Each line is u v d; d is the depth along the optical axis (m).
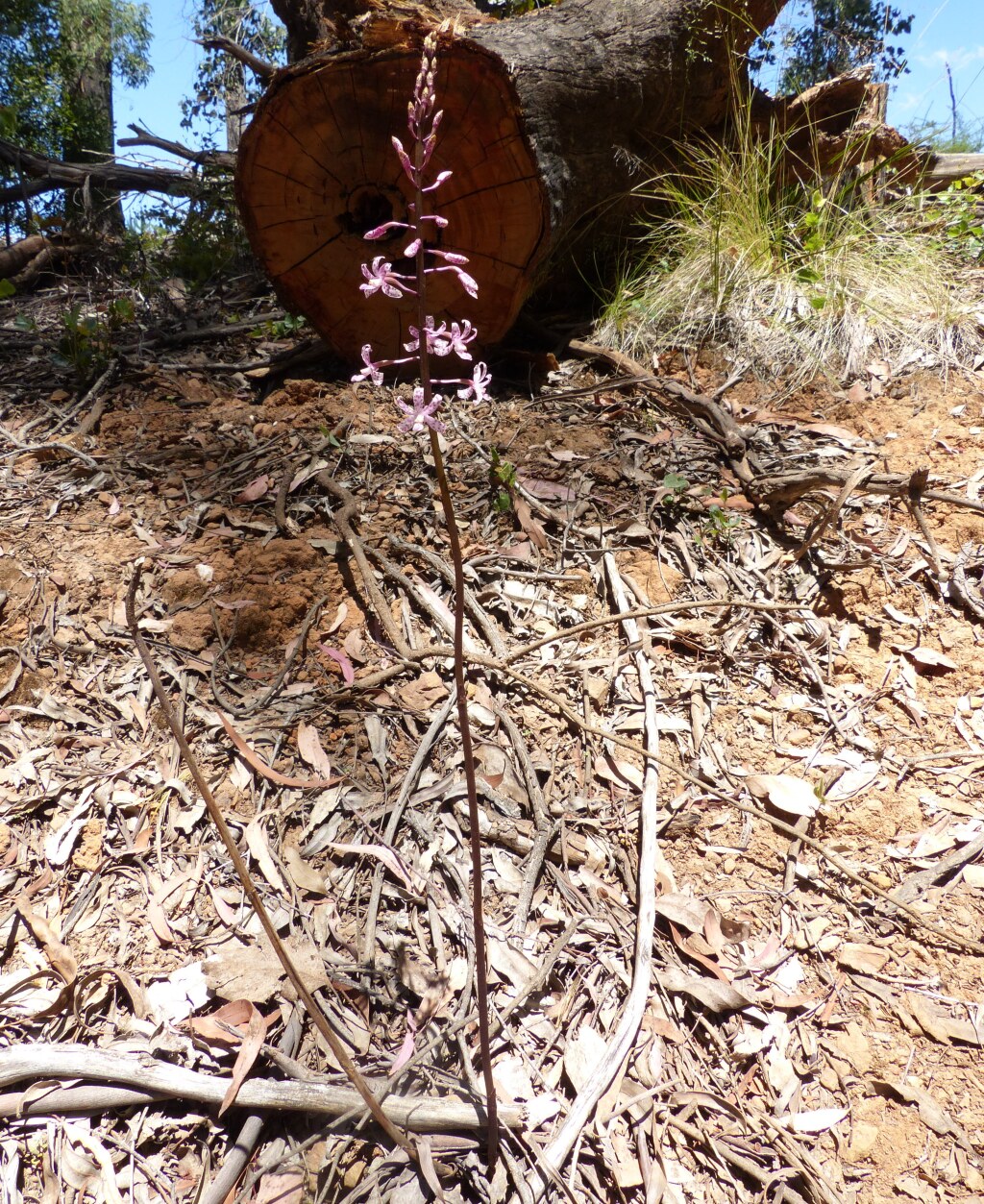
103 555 2.50
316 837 1.96
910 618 2.47
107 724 2.14
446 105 2.70
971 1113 1.63
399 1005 1.69
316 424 2.96
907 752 2.21
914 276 3.65
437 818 1.99
